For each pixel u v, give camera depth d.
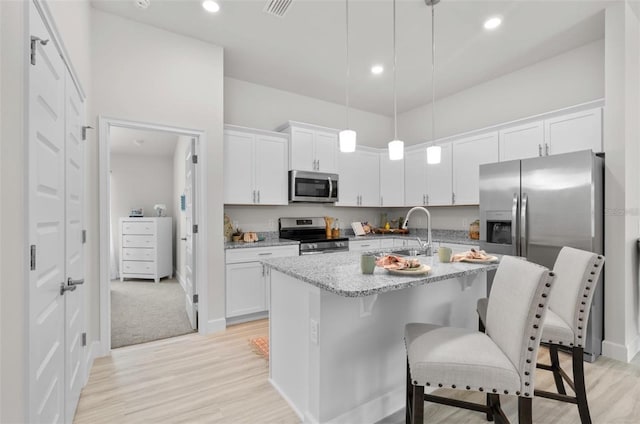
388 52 3.28
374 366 1.83
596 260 1.58
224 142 3.51
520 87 3.64
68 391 1.67
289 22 2.77
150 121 2.79
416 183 4.48
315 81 4.01
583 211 2.46
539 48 3.18
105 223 2.58
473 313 2.34
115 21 2.66
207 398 1.98
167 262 5.66
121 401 1.95
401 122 5.21
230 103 3.91
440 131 4.55
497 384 1.18
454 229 4.38
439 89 4.21
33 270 1.13
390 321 1.90
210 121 3.09
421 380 1.23
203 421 1.76
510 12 2.62
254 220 4.10
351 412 1.72
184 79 2.96
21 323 1.04
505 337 1.27
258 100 4.11
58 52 1.49
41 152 1.25
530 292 1.17
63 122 1.60
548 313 1.77
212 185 3.09
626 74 2.48
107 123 2.60
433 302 2.11
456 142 3.97
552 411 1.83
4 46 0.93
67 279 1.66
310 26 2.83
